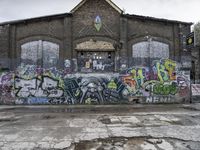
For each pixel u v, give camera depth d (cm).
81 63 1722
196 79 1828
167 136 702
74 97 1579
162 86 1623
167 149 587
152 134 725
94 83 1586
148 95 1608
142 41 1770
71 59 1719
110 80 1592
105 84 1589
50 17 1744
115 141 657
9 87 1588
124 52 1731
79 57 1738
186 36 1788
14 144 635
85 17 1766
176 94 1628
